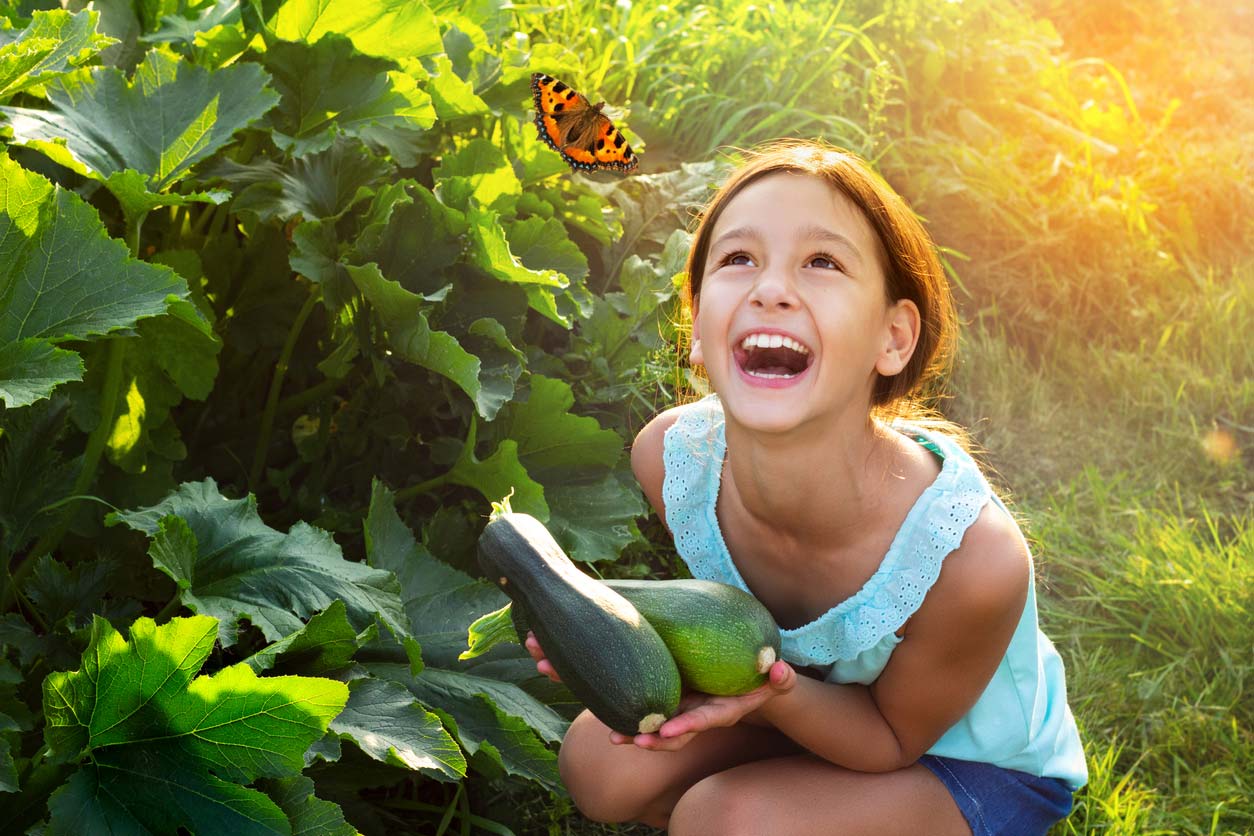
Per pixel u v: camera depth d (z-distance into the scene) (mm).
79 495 2539
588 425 2992
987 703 2217
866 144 4750
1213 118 5777
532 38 4488
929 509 2021
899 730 2148
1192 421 4246
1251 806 2893
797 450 1949
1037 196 4980
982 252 4824
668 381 3625
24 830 2031
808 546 2105
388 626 2285
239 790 1932
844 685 2193
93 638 1878
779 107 4766
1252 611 3389
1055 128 5316
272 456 3230
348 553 3092
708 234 2051
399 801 2633
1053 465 4195
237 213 3051
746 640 1854
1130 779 2977
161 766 1959
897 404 2154
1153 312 4727
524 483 2809
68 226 2256
